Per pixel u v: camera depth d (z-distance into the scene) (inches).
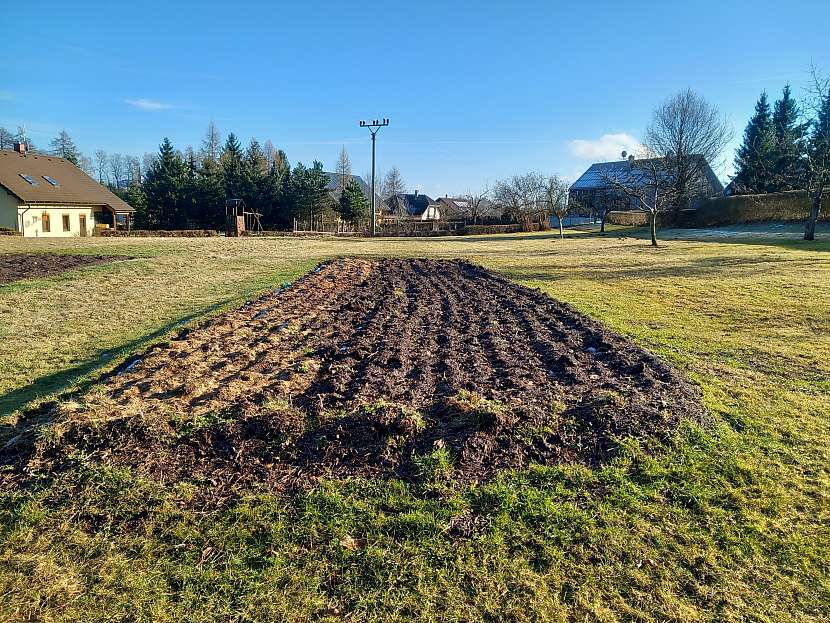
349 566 103.7
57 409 163.5
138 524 115.2
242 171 1945.1
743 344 260.8
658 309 351.9
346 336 264.8
